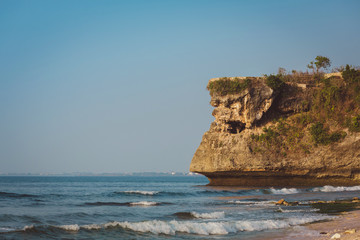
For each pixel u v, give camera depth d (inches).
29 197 1537.9
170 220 964.6
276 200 1496.1
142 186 3479.3
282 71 2706.7
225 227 839.7
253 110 2381.9
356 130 2237.9
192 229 827.4
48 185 3745.1
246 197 1644.9
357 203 1352.1
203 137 2564.0
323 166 2249.0
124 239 737.0
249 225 869.8
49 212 1048.8
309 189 2074.3
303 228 860.6
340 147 2239.2
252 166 2309.3
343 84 2411.4
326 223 914.7
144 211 1122.0
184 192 1819.6
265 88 2380.7
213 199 1541.6
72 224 881.5
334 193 1862.7
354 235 695.7
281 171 2303.2
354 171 2237.9
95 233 773.9
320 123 2313.0
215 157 2420.0
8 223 837.2
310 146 2290.8
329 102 2359.7
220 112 2448.3
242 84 2375.7
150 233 799.7
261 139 2352.4
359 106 2292.1
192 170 2554.1
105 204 1302.9
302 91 2445.9
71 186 3462.1
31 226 764.6
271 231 831.1
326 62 2689.5
